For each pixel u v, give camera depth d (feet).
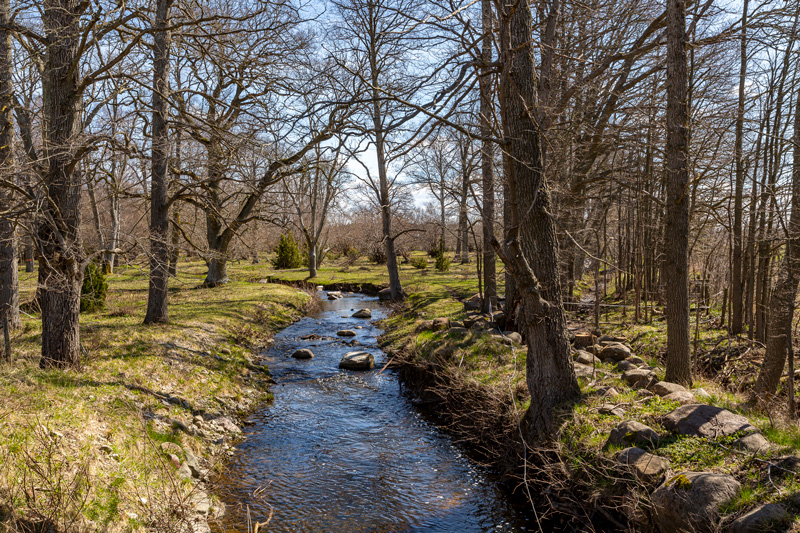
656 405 22.98
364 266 145.38
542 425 23.62
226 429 29.48
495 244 21.72
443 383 34.14
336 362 47.67
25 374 25.07
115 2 32.71
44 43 28.45
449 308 62.54
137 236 36.17
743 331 38.27
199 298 71.51
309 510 21.89
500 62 21.67
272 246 161.07
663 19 38.11
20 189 24.58
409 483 24.79
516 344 37.50
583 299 72.79
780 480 15.74
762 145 37.14
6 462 16.47
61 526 15.39
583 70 43.83
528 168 23.09
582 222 54.65
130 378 29.53
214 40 36.55
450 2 20.35
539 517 21.70
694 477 16.51
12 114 33.73
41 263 26.02
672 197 27.09
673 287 27.22
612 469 19.02
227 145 37.52
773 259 34.78
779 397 24.75
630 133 44.14
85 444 19.36
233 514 21.18
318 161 42.57
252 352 48.47
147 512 18.38
